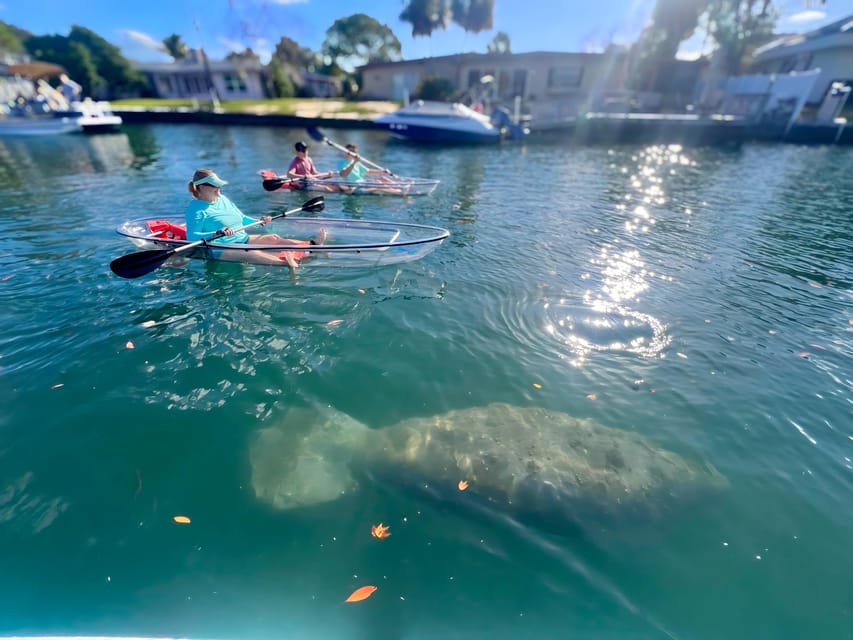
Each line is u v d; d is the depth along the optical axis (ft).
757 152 57.57
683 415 10.21
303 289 15.46
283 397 10.41
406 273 16.97
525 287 16.20
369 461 8.71
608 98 82.99
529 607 6.45
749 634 6.17
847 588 6.73
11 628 6.01
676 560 7.13
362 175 31.27
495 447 8.80
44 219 23.26
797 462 8.98
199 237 16.42
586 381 11.32
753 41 95.30
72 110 65.82
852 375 11.61
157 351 11.87
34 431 9.19
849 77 74.95
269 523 7.54
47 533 7.22
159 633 6.00
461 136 59.41
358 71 102.42
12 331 12.62
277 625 6.13
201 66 106.22
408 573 6.85
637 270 18.02
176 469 8.46
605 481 8.14
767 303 15.47
